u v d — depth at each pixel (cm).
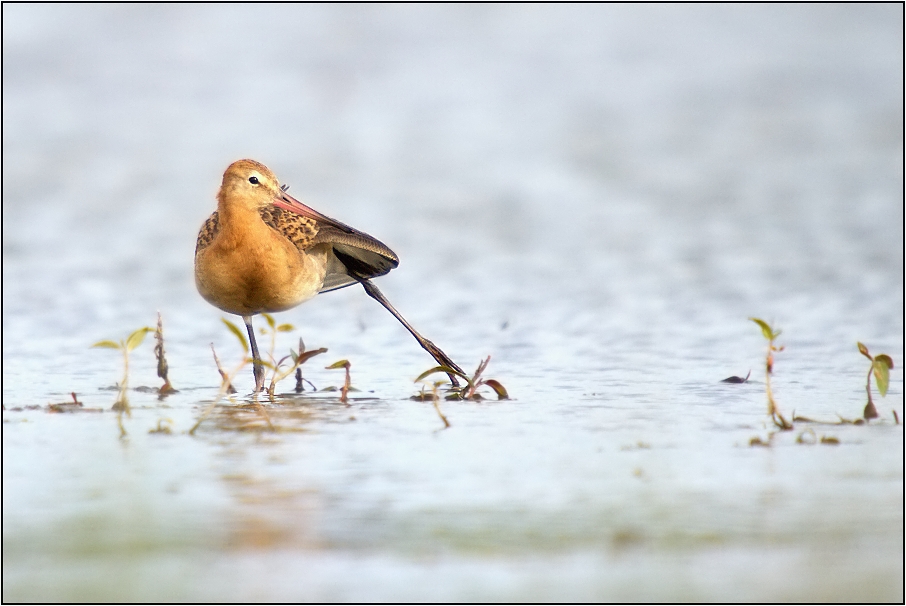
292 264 1230
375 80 3506
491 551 714
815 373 1206
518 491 819
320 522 759
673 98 3378
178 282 1717
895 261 1783
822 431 974
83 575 679
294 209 1259
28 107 3130
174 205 2281
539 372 1227
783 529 746
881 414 1034
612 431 980
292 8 3828
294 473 857
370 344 1383
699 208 2225
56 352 1319
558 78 3588
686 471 862
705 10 4197
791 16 4200
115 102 3203
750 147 2814
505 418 1027
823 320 1463
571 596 656
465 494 812
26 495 808
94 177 2506
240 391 1150
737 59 3797
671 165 2647
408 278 1738
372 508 784
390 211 2230
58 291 1644
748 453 909
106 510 779
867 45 3912
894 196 2283
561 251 1903
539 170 2609
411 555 707
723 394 1116
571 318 1492
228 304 1247
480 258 1862
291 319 1518
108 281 1711
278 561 699
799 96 3375
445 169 2627
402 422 1014
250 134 2952
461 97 3369
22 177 2483
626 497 806
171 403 1090
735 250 1884
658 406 1068
